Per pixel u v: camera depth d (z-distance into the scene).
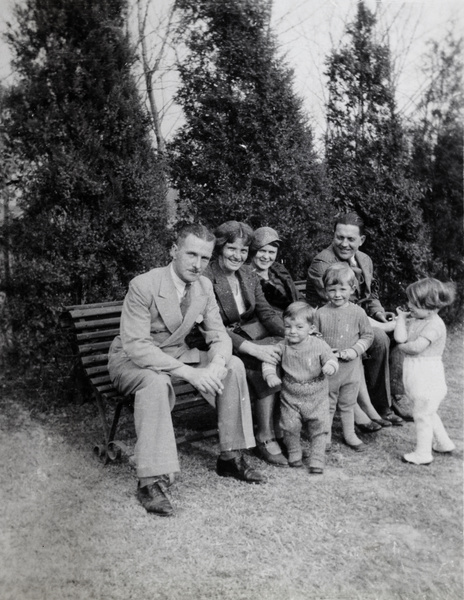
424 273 5.30
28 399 3.85
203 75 4.50
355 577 2.31
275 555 2.43
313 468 3.15
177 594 2.18
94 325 3.38
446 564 2.40
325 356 3.12
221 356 3.01
